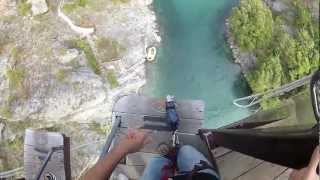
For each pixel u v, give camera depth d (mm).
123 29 30094
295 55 29531
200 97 29578
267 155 3793
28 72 29016
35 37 29672
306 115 6141
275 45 29844
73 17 29875
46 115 28453
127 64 29406
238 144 4223
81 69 29062
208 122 28953
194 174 4035
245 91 29203
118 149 4293
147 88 29641
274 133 3863
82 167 26031
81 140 27703
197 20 31016
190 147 4566
